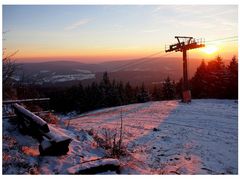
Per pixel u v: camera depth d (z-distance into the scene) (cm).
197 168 906
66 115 7144
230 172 874
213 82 4694
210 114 1988
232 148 1141
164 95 6731
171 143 1258
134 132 1531
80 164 745
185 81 3098
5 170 684
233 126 1548
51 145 820
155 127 1655
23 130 1031
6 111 1236
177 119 1883
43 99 1288
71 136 1095
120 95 7481
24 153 820
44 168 744
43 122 878
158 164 943
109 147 1038
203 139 1303
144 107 2861
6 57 1466
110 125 1833
